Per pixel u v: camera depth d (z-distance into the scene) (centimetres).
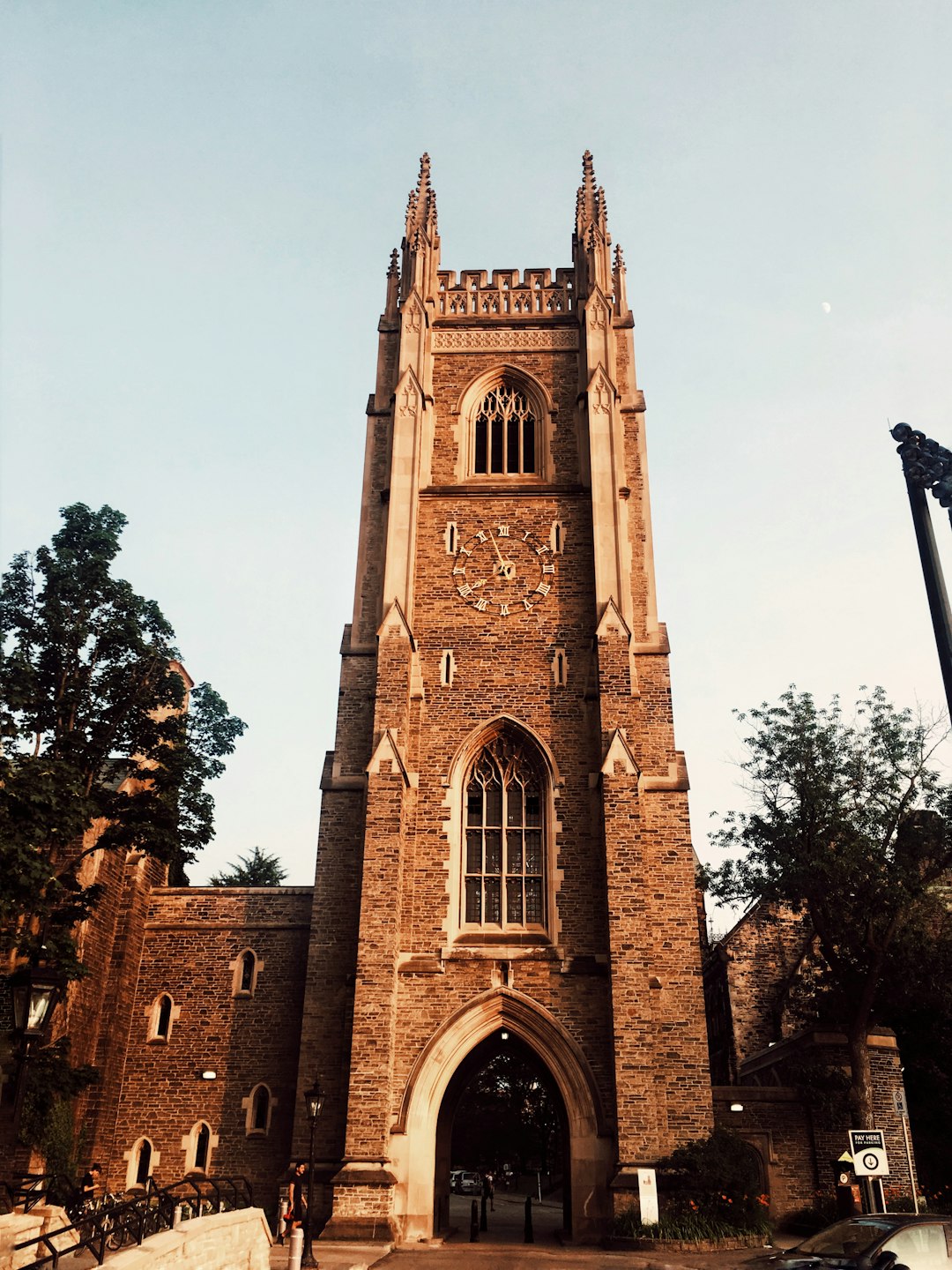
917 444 1372
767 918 4500
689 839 3550
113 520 3678
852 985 3891
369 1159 3048
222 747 4109
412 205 4688
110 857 3800
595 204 4641
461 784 3634
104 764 3612
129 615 3597
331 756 3756
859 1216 1745
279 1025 3750
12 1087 3108
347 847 3581
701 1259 2577
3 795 2933
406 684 3628
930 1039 4144
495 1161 7862
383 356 4450
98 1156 3519
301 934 3869
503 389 4381
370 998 3209
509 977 3328
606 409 4112
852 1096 3538
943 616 1278
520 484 4103
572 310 4488
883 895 3638
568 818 3556
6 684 3347
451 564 3956
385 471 4228
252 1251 2153
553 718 3706
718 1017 5028
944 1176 4012
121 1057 3719
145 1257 1620
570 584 3906
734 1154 3053
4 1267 1786
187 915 3922
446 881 3475
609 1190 3064
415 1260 2589
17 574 3569
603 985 3306
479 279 4584
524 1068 6912
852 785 3862
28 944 2958
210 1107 3656
